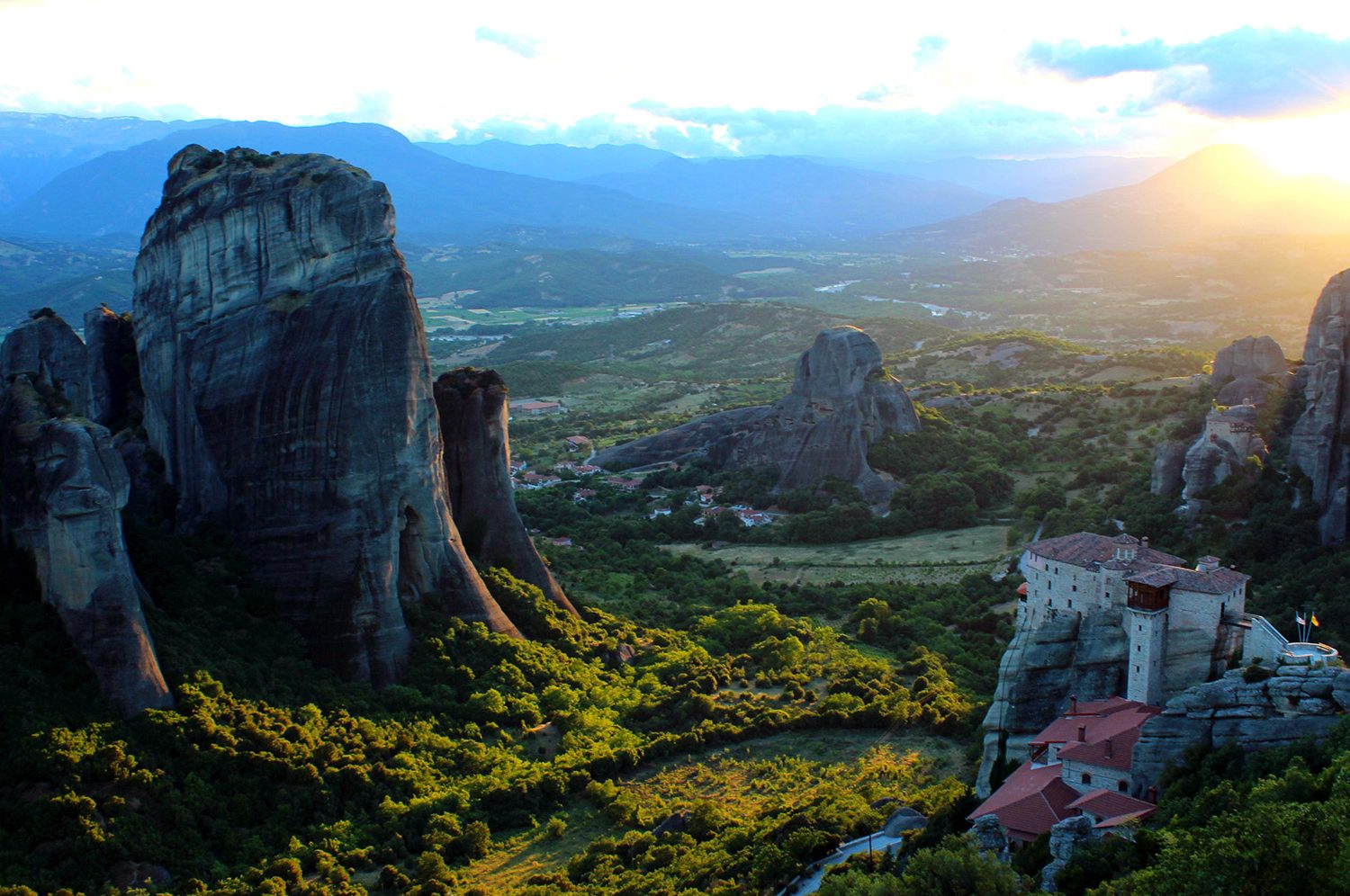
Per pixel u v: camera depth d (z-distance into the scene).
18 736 89.69
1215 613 91.88
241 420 119.94
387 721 112.38
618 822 104.12
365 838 97.56
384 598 118.75
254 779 97.94
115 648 96.94
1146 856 71.50
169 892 85.44
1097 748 84.88
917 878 73.44
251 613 115.31
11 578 99.12
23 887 80.38
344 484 117.69
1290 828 61.44
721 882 89.12
